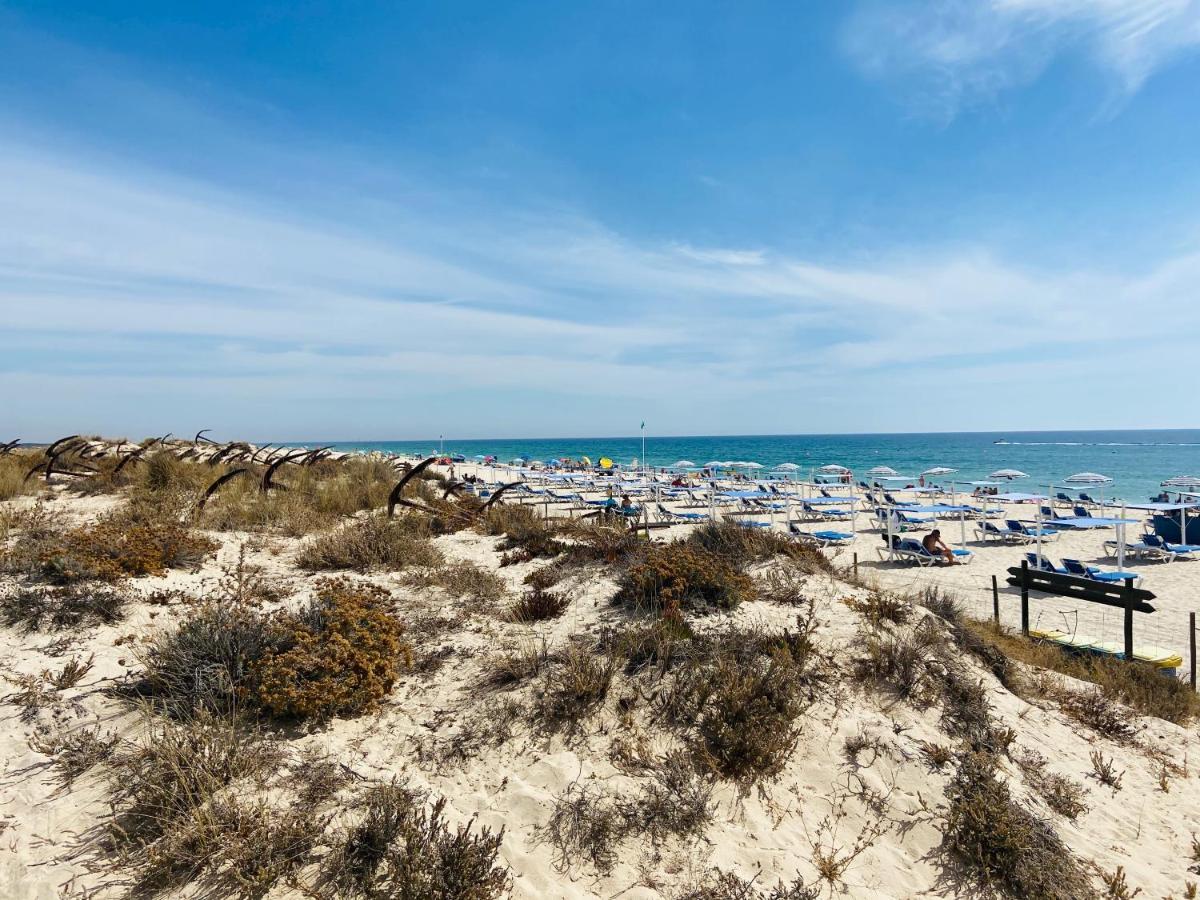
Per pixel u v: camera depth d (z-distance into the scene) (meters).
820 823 3.58
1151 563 15.00
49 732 3.35
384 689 4.15
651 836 3.30
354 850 2.82
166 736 3.14
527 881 2.96
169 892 2.58
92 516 8.07
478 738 3.86
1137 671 6.73
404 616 5.41
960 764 4.09
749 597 5.98
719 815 3.51
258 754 3.36
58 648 4.16
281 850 2.77
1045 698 5.72
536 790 3.50
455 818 3.24
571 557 7.42
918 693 4.76
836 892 3.13
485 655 4.76
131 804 2.94
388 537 7.49
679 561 5.94
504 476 36.16
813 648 4.96
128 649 4.26
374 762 3.54
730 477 36.88
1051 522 17.64
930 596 6.80
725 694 4.09
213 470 12.45
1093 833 3.93
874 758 4.04
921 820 3.66
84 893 2.52
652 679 4.46
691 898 2.97
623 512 15.83
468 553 8.13
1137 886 3.50
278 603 5.50
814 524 20.84
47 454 12.31
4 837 2.70
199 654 3.88
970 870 3.40
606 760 3.79
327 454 16.80
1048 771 4.41
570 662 4.48
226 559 6.63
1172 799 4.43
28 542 5.70
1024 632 8.16
